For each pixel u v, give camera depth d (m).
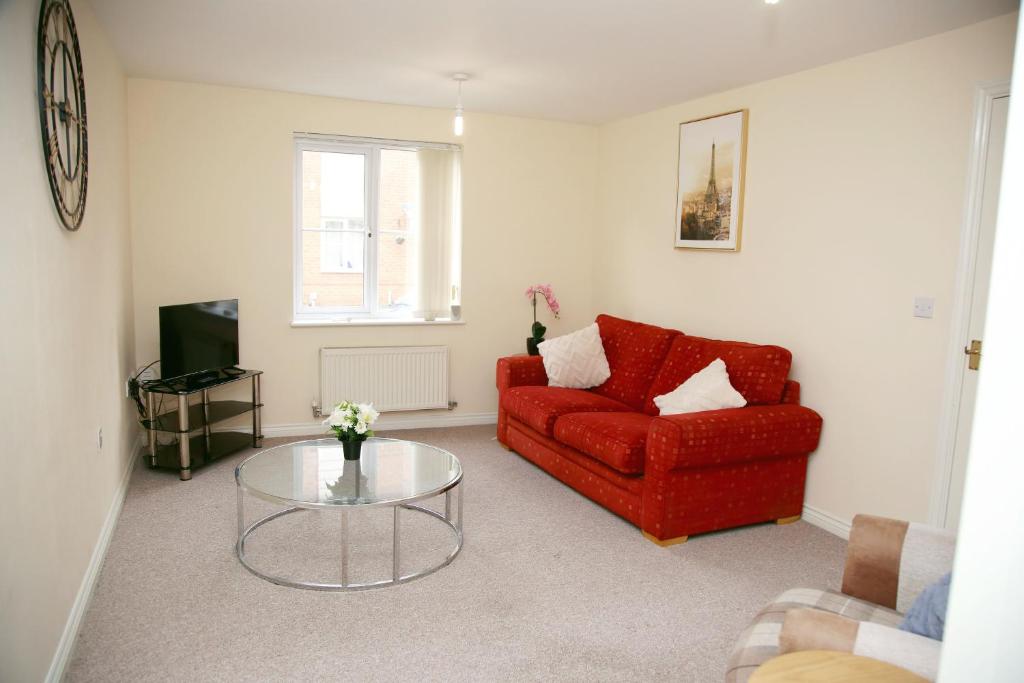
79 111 2.70
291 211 4.98
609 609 2.80
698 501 3.45
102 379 3.23
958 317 3.06
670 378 4.25
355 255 5.29
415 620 2.69
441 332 5.50
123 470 3.93
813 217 3.75
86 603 2.67
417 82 4.41
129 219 4.53
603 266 5.73
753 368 3.76
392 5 3.00
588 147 5.77
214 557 3.17
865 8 2.82
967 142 3.01
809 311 3.79
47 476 2.13
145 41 3.67
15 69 1.87
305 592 2.88
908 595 1.98
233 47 3.75
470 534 3.51
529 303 5.74
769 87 4.02
